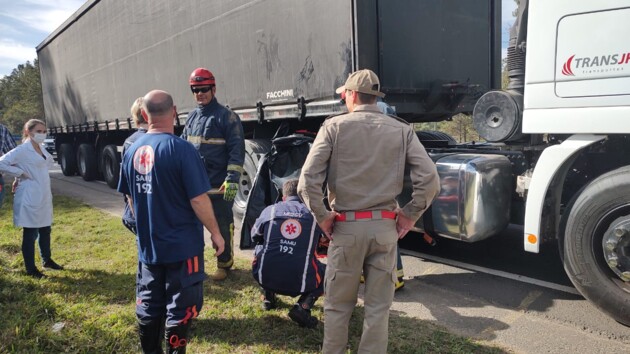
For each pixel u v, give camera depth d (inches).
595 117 125.3
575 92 128.1
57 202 341.7
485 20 235.3
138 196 104.3
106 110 424.5
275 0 219.0
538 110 135.7
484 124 153.4
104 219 273.4
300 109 209.8
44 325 130.3
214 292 157.1
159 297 108.1
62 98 546.3
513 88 151.8
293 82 214.2
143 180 103.2
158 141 103.9
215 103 169.9
